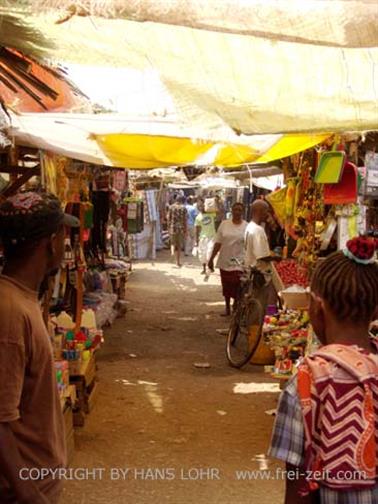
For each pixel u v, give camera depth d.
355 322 1.88
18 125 4.97
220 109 3.20
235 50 2.83
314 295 1.94
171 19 2.20
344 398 1.76
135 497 4.36
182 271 18.97
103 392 6.82
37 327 2.21
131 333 10.09
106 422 5.88
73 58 2.95
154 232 21.86
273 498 4.36
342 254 1.91
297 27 2.21
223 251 11.16
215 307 12.73
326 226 5.57
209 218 17.78
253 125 3.36
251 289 8.20
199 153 5.60
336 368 1.79
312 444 1.76
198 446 5.32
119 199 13.69
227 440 5.46
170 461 5.00
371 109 3.26
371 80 3.04
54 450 2.28
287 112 3.24
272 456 1.79
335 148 5.29
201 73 2.99
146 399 6.61
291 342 5.82
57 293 6.36
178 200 23.73
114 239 13.88
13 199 2.31
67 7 2.19
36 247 2.28
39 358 2.21
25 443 2.21
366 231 5.49
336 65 2.94
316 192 6.09
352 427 1.75
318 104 3.21
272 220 9.88
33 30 2.66
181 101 3.17
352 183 5.01
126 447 5.28
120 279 12.27
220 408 6.33
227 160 5.63
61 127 5.06
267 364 8.12
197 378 7.48
